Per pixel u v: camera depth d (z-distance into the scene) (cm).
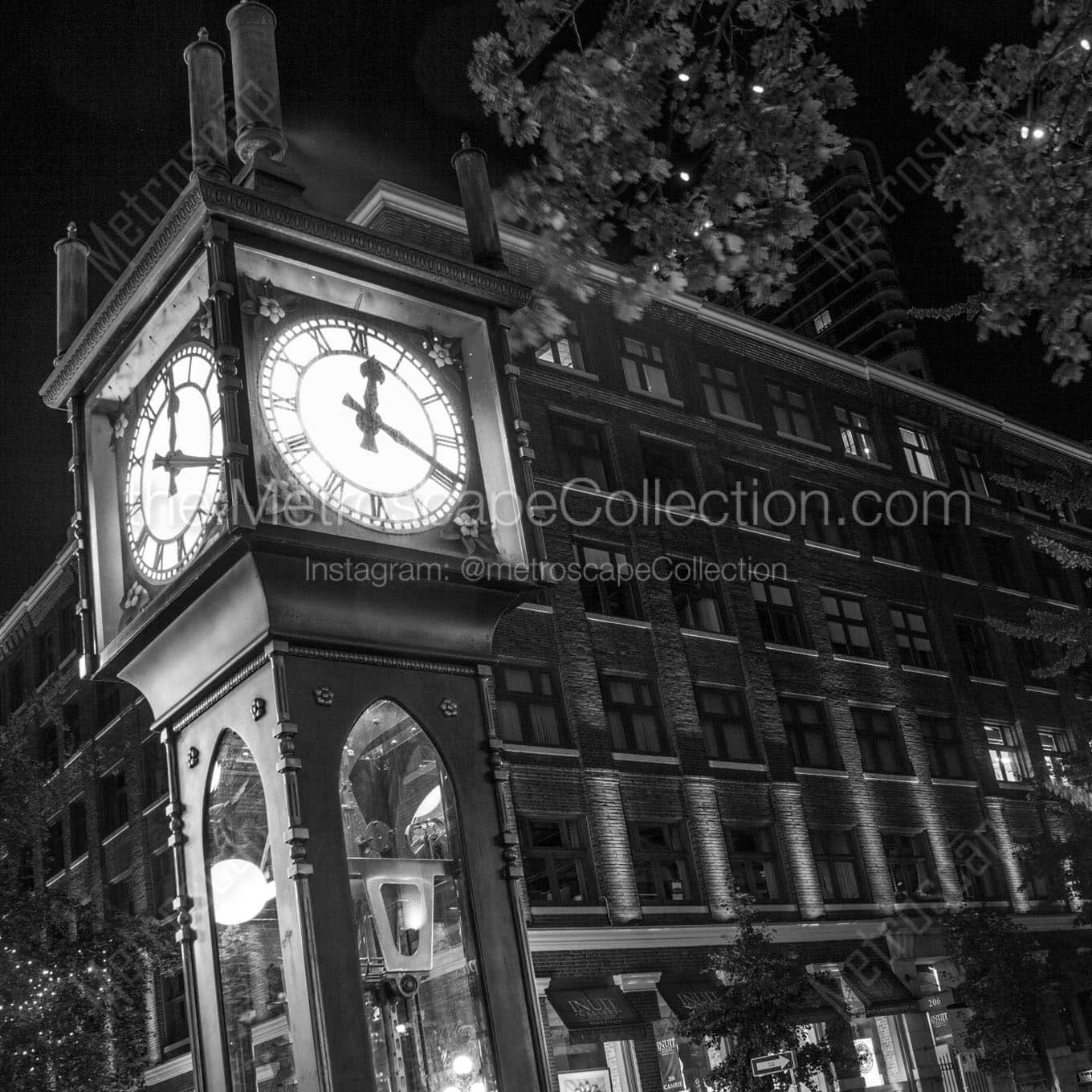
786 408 3603
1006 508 4128
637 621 2852
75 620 3659
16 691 3944
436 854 303
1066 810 2600
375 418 321
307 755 277
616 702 2769
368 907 295
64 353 357
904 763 3356
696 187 636
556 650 2666
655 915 2572
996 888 3394
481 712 311
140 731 3284
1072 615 2042
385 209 2664
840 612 3434
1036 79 583
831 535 3525
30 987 2038
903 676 3472
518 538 329
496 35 605
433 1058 287
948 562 3884
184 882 303
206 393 312
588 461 2975
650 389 3225
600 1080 2333
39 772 2309
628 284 633
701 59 604
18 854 2222
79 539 347
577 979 2394
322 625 290
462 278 343
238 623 291
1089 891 2580
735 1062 2202
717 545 3145
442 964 291
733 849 2828
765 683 3056
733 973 2269
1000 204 595
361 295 331
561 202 618
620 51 589
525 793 2483
